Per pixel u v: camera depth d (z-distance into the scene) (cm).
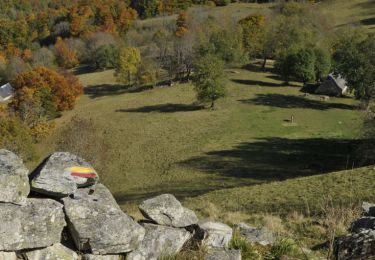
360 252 966
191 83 8350
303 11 12812
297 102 7244
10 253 774
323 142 5450
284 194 2592
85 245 838
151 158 5394
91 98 9188
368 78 6700
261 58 10831
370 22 13450
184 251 952
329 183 2666
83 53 13250
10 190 786
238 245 1012
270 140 5616
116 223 852
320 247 1150
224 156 5138
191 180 4544
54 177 852
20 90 7725
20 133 5766
